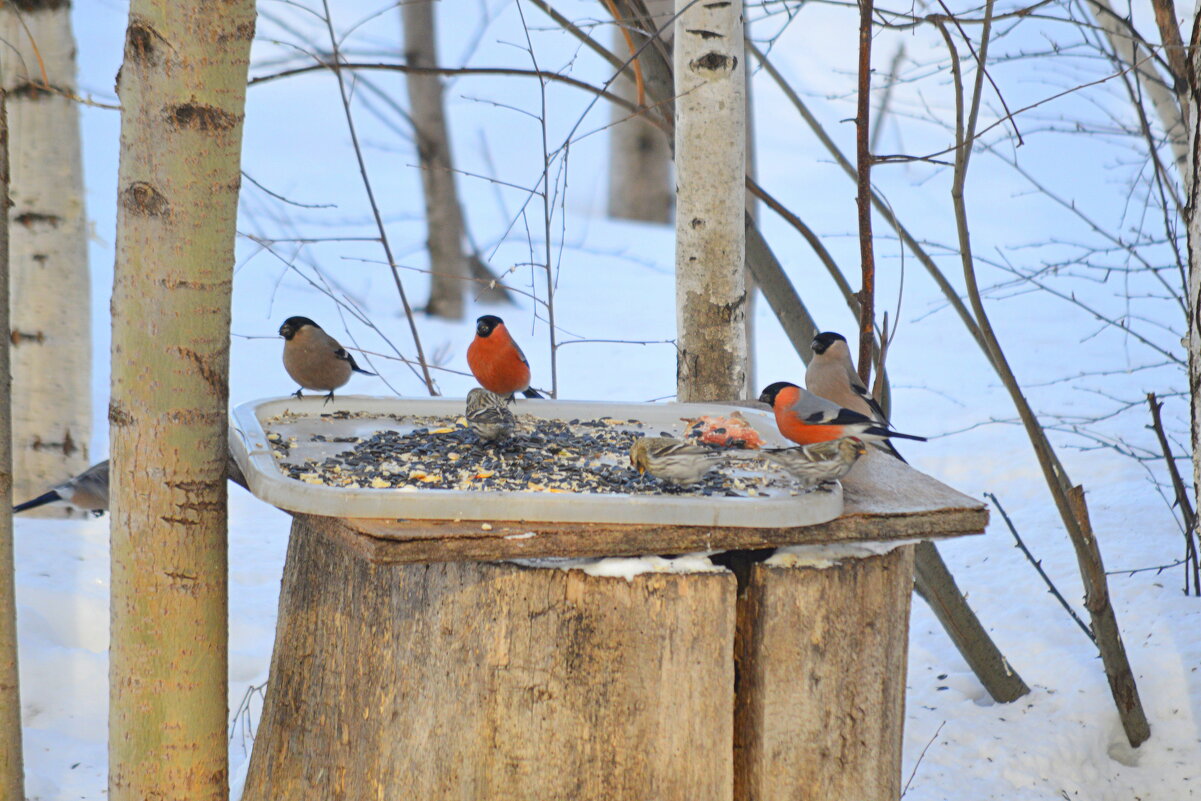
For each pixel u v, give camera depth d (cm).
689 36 1045
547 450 804
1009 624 1246
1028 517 1531
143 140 632
